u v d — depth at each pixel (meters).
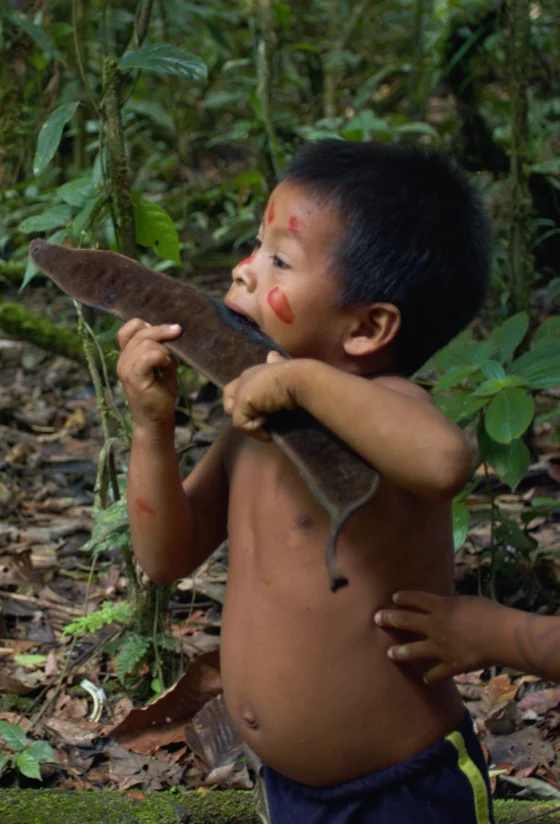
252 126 5.16
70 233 3.03
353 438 1.68
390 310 1.92
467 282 2.00
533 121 6.68
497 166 5.49
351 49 8.65
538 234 5.89
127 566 3.07
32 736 2.91
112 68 2.90
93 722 2.99
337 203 1.91
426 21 8.73
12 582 3.68
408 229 1.92
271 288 1.94
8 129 5.24
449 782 1.96
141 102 6.46
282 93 7.53
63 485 4.49
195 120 7.75
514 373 3.13
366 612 1.93
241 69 7.67
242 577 2.03
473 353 3.28
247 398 1.71
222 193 6.81
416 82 7.70
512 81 4.10
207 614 3.49
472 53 5.28
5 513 4.23
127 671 3.00
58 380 5.57
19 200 5.94
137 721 2.91
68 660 3.09
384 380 1.94
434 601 1.93
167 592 3.08
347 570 1.93
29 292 6.50
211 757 2.80
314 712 1.93
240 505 2.06
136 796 2.59
